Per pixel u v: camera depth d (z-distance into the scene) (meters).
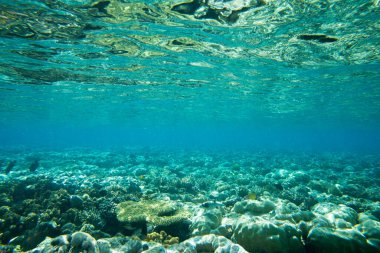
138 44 12.14
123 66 15.96
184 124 72.44
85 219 7.55
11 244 6.55
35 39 11.27
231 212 7.93
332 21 9.52
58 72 17.25
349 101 28.75
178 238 6.39
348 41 11.62
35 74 17.75
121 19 9.38
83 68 16.30
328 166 23.91
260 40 11.62
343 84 20.75
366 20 9.38
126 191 10.78
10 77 18.58
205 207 8.48
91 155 31.69
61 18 9.23
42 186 10.12
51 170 20.52
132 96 27.08
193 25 9.96
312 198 10.66
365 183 15.73
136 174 18.44
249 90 23.75
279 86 21.83
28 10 8.61
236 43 12.06
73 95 26.08
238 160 27.97
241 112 41.16
